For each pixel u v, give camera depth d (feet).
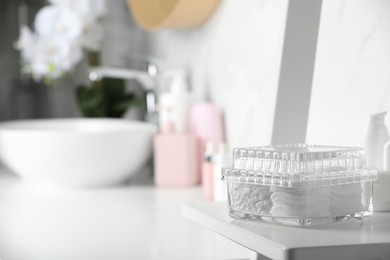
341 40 5.06
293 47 4.77
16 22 9.55
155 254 4.73
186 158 7.11
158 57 8.82
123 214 6.00
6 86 9.55
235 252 4.75
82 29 8.18
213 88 7.25
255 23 6.26
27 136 6.81
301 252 3.34
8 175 8.33
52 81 8.53
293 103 4.82
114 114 8.54
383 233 3.64
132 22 9.27
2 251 4.91
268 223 3.88
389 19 4.50
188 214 4.36
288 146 4.26
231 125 6.84
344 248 3.39
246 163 4.00
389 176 4.21
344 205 3.91
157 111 7.79
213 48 7.19
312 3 4.75
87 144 6.79
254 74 6.31
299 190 3.80
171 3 7.65
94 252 4.82
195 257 4.64
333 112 5.18
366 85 4.76
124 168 7.07
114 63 9.14
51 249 4.93
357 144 4.88
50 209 6.30
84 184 7.10
